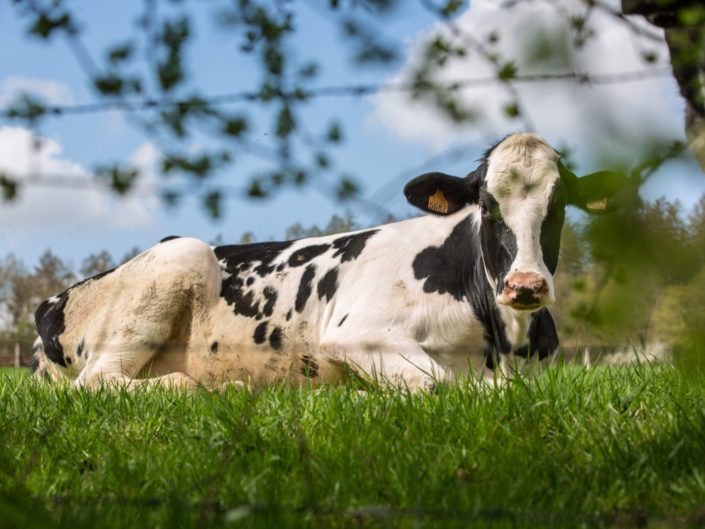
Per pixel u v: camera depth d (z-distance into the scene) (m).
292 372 8.41
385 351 7.59
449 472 3.64
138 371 8.82
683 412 4.12
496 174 6.84
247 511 2.99
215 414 4.86
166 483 3.65
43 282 30.00
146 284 8.84
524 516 3.00
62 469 4.05
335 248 8.72
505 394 4.77
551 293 6.32
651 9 2.76
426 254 8.02
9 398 5.93
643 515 3.10
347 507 3.30
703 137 2.04
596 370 6.26
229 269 9.10
